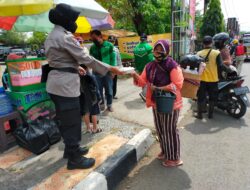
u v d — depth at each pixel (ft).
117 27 50.80
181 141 14.92
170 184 10.77
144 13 46.57
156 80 11.12
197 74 13.96
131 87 29.50
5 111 13.04
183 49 39.11
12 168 11.16
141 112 19.25
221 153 13.32
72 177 10.08
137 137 13.67
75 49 9.09
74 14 9.32
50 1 12.59
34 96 13.94
